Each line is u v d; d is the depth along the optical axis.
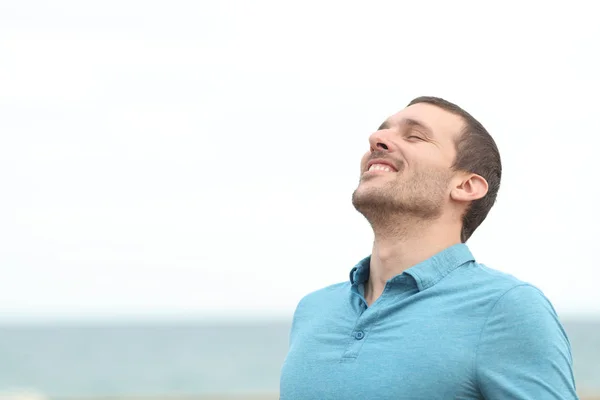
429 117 2.90
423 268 2.67
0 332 117.88
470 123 2.94
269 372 43.88
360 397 2.46
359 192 2.81
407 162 2.81
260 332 110.88
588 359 44.97
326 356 2.64
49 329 140.75
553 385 2.36
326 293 3.04
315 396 2.57
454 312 2.52
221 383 37.84
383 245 2.82
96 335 109.81
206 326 148.62
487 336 2.44
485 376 2.39
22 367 49.31
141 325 154.75
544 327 2.43
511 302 2.47
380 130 2.93
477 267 2.73
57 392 33.59
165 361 53.09
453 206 2.84
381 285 2.82
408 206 2.76
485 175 2.90
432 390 2.39
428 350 2.45
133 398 22.75
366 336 2.60
